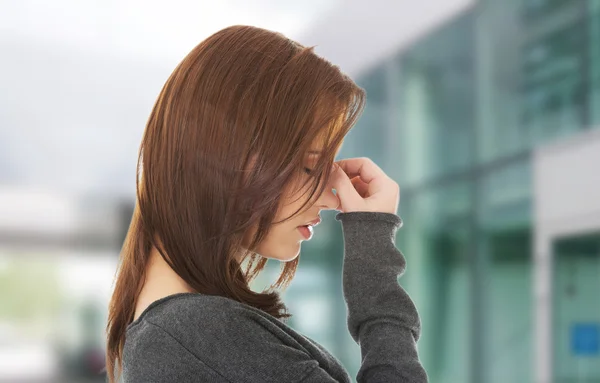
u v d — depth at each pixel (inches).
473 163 210.1
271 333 31.4
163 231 32.2
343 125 32.7
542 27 183.2
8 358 372.5
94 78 342.0
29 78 334.6
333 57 263.0
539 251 171.0
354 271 35.7
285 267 40.4
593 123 164.4
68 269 368.5
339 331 267.1
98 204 365.7
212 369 29.7
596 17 166.9
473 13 210.5
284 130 31.0
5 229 356.8
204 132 31.2
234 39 33.0
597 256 156.6
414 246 236.1
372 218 36.8
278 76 31.6
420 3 231.3
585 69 168.4
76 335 355.9
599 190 158.7
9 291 446.6
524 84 188.5
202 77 32.0
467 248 211.2
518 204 188.5
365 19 251.4
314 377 30.4
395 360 33.0
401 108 244.1
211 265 31.7
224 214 31.0
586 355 156.5
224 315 30.5
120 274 36.5
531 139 184.1
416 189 237.0
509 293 190.4
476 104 208.5
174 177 31.7
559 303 164.2
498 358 193.0
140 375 30.1
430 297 227.9
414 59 235.8
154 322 31.0
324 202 37.4
